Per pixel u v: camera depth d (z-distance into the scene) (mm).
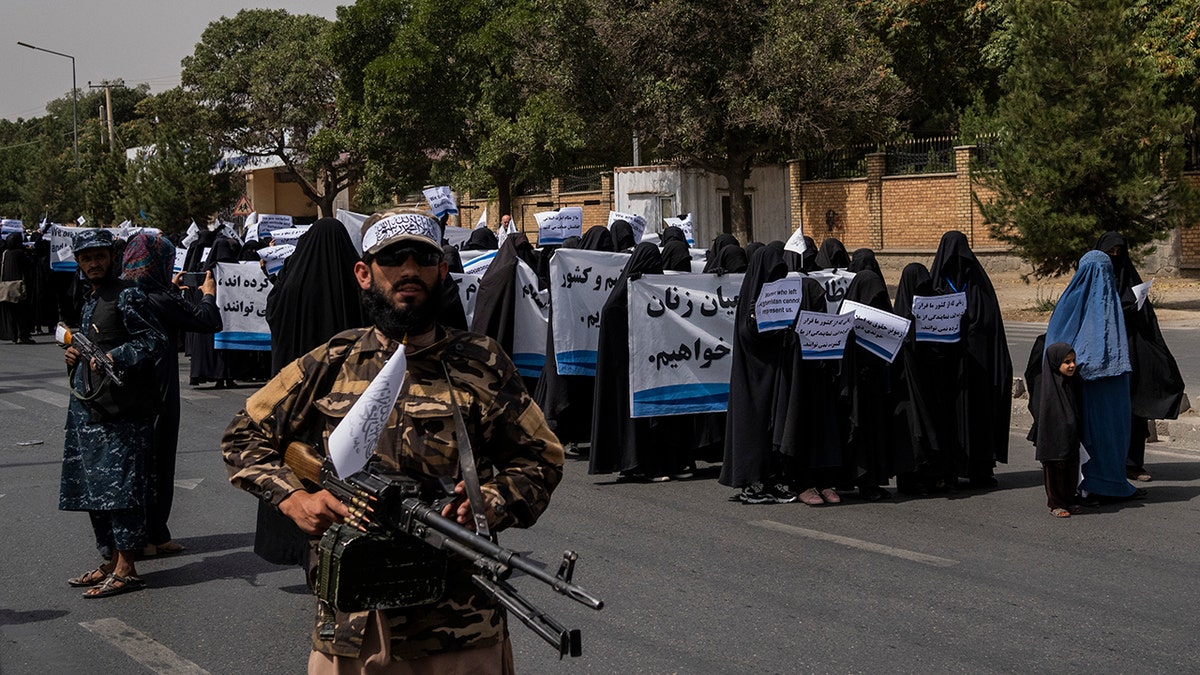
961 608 6113
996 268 29234
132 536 6527
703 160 24922
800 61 22688
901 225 30844
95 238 6438
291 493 3072
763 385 8422
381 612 3066
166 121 44812
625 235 12219
